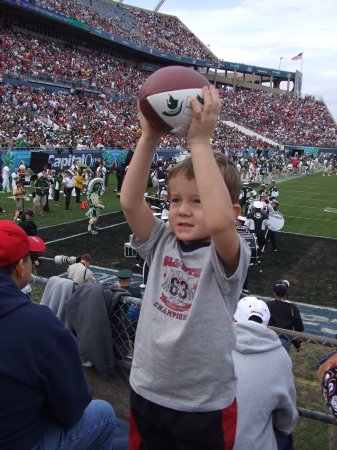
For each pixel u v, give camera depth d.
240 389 2.27
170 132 1.65
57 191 20.34
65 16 46.53
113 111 44.91
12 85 36.94
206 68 75.50
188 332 1.61
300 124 67.19
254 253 9.43
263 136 60.59
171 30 70.94
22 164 23.81
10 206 19.41
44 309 1.97
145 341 1.74
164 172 24.12
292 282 11.29
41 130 32.28
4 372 1.82
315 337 3.20
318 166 53.59
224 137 52.78
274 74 81.81
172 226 1.73
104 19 56.62
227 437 1.66
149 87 1.58
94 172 30.75
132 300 3.51
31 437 1.95
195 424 1.64
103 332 3.50
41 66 42.06
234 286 1.62
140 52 59.50
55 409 1.99
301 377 5.58
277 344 2.52
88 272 6.98
